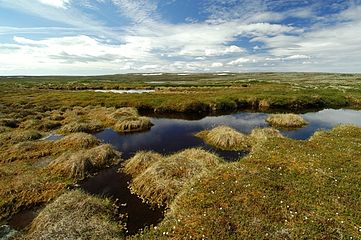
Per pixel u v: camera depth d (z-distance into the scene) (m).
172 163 16.80
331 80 129.75
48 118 37.72
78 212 12.23
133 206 14.22
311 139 21.80
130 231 12.02
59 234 10.47
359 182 12.95
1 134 27.36
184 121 37.91
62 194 14.61
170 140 27.72
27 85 107.69
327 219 10.21
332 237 9.27
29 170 18.58
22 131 28.38
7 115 37.75
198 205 11.65
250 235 9.59
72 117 37.50
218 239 9.52
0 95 63.16
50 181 16.94
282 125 33.97
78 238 10.28
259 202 11.48
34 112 40.75
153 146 25.62
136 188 16.03
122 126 32.25
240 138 25.31
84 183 17.17
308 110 46.81
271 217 10.60
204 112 44.84
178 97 52.38
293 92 59.78
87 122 33.88
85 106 48.66
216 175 14.32
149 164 18.84
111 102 49.47
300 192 12.32
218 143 25.27
